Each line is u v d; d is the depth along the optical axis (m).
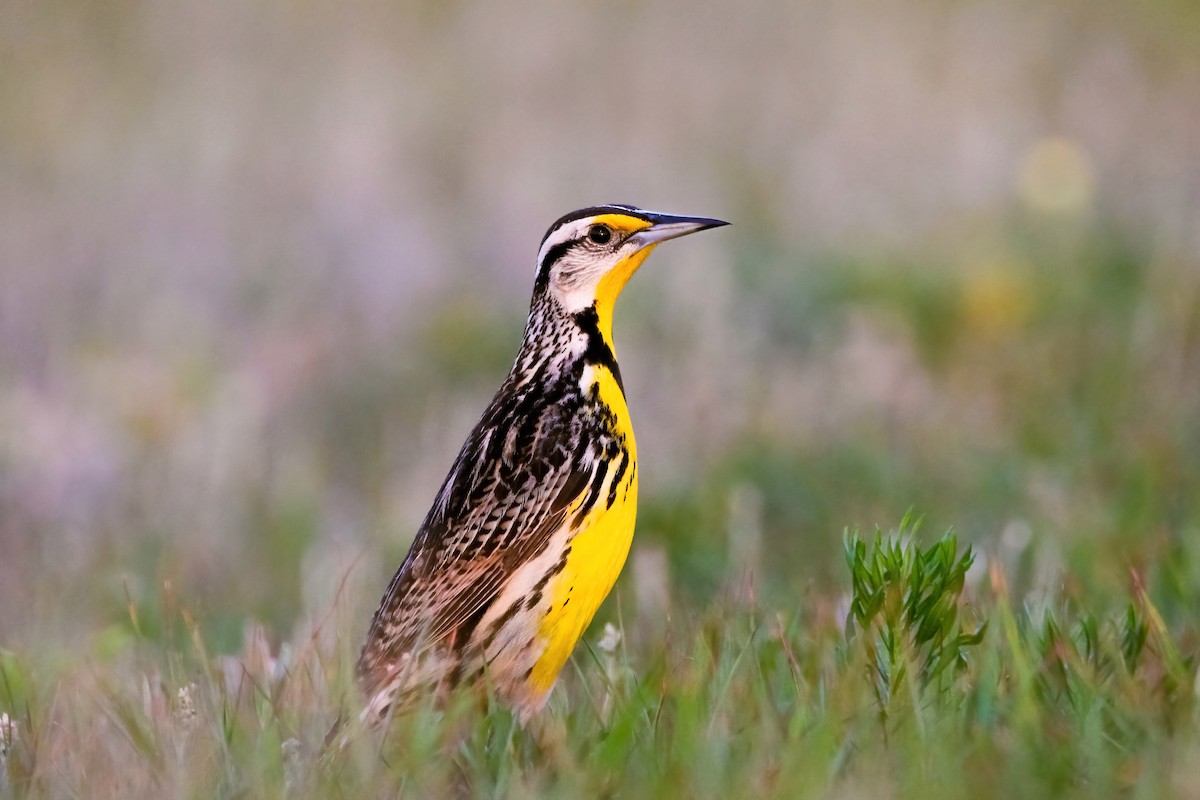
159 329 16.17
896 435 12.61
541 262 8.47
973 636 6.88
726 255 17.23
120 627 9.30
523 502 7.64
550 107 24.31
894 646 6.77
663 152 22.05
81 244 19.30
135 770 6.78
